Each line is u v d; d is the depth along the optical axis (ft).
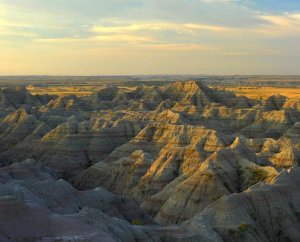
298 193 275.80
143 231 212.23
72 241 175.52
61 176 439.63
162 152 414.21
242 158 333.01
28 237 176.45
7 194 223.10
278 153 379.76
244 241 230.48
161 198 323.78
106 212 271.69
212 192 299.17
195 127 427.74
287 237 248.93
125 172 391.65
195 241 213.87
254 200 260.01
